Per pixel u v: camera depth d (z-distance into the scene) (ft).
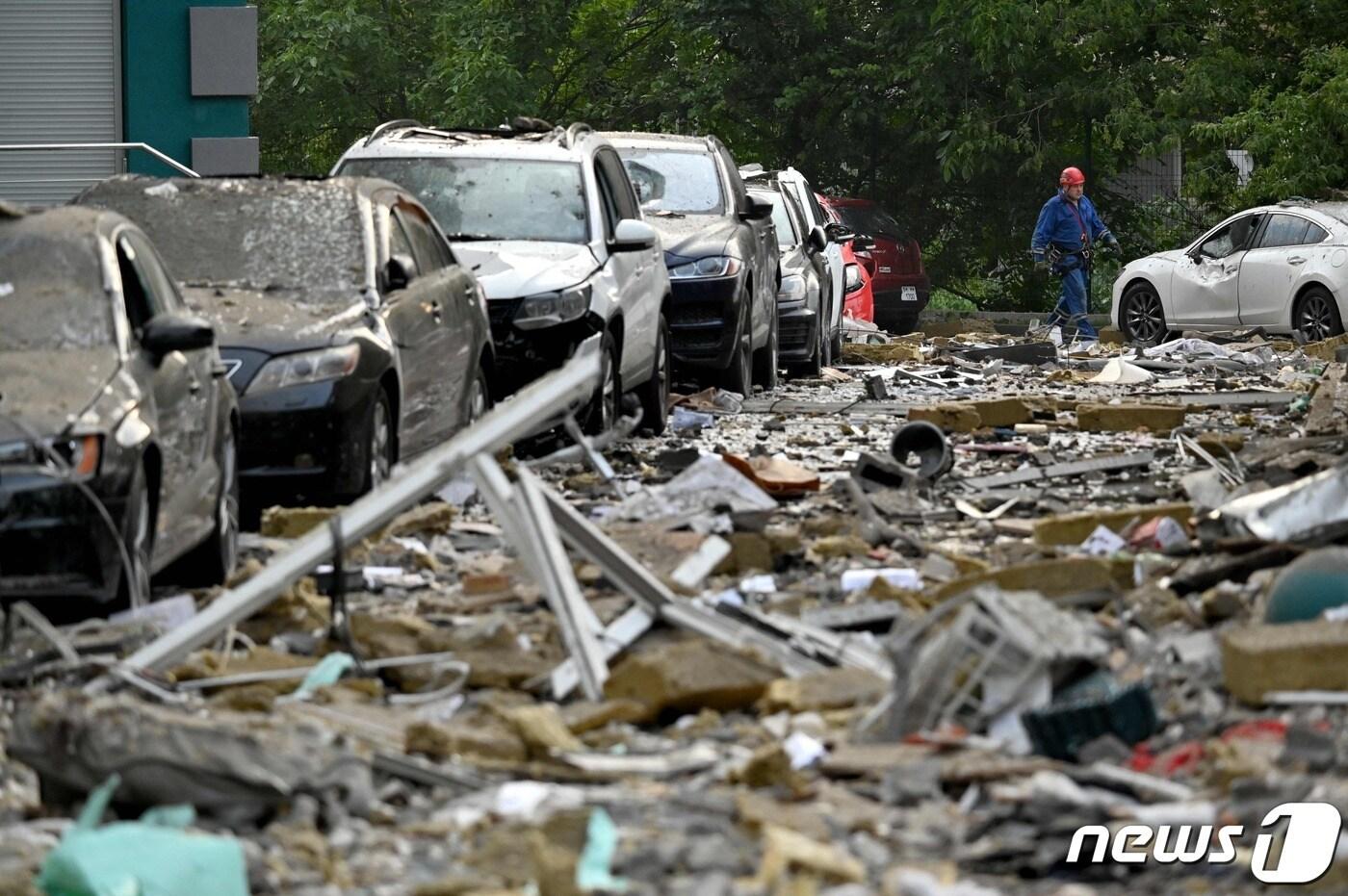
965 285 325.01
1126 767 49.73
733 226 156.35
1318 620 58.59
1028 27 280.31
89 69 180.55
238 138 182.70
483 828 46.42
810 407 152.46
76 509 65.21
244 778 46.73
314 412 88.07
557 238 124.57
